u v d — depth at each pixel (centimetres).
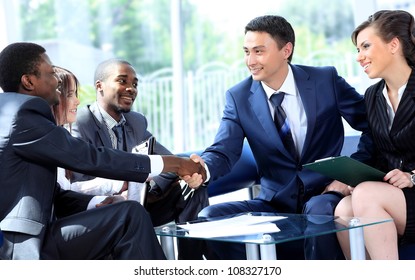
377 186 309
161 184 331
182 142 609
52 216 299
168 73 1082
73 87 342
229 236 269
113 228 274
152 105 768
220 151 357
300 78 363
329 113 362
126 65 373
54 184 286
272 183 367
